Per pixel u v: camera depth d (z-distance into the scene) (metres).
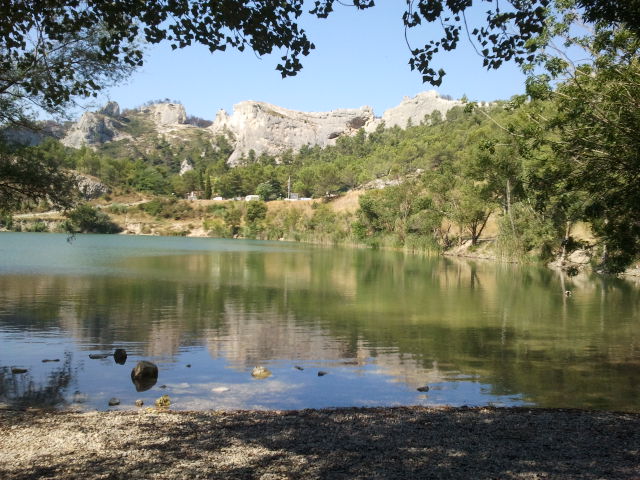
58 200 16.92
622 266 16.02
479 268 52.94
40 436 8.30
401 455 7.50
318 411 10.20
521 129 18.38
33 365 14.18
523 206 58.12
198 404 11.07
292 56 8.38
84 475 6.57
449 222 86.56
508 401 11.56
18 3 8.31
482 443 8.13
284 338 18.27
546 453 7.66
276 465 7.02
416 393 12.11
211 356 15.51
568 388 12.59
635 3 9.80
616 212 15.16
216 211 153.88
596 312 25.09
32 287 30.89
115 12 8.29
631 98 13.55
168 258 57.31
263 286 34.00
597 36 14.25
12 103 14.79
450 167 82.88
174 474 6.64
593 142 14.57
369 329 20.16
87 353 15.65
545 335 19.38
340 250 85.62
